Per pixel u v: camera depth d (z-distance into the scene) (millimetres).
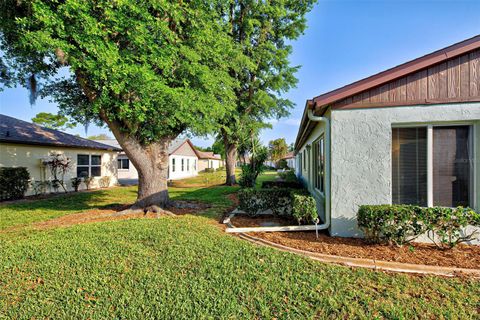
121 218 6789
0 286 3033
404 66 4355
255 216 6703
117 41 6086
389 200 4484
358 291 2820
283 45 15945
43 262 3631
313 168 8219
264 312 2502
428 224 3939
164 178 8062
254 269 3367
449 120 4285
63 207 8961
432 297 2709
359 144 4613
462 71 4312
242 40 14617
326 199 5023
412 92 4422
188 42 6883
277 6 14266
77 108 8398
